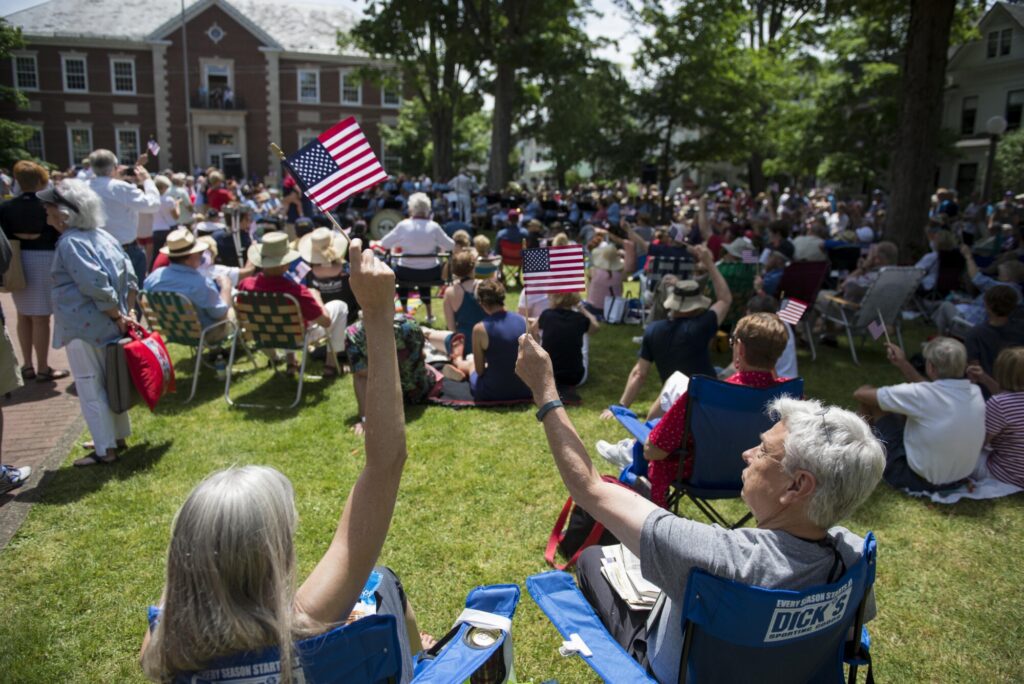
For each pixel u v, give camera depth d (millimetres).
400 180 24125
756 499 1653
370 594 1894
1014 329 5094
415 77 27438
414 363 5391
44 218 5598
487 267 8305
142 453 4551
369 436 1419
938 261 9133
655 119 19859
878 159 25062
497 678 1714
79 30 36844
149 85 37750
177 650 1183
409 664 1697
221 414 5312
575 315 5836
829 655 1682
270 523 1209
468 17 23250
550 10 23250
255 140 39375
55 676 2561
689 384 2934
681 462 3031
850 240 11930
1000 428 4180
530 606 3023
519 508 3854
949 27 10602
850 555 1623
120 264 4141
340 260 6656
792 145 27562
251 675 1208
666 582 1550
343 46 30453
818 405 1658
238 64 38531
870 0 12961
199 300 5621
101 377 4258
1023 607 3064
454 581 3172
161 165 38312
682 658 1600
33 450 4539
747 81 19031
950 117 29250
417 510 3820
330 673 1274
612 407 3535
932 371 4090
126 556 3330
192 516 1191
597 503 1649
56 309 4074
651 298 8430
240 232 10328
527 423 5145
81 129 37500
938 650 2789
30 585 3088
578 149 27188
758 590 1461
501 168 23594
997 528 3752
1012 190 25562
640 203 18469
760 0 25453
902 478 4184
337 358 6582
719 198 21594
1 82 36188
